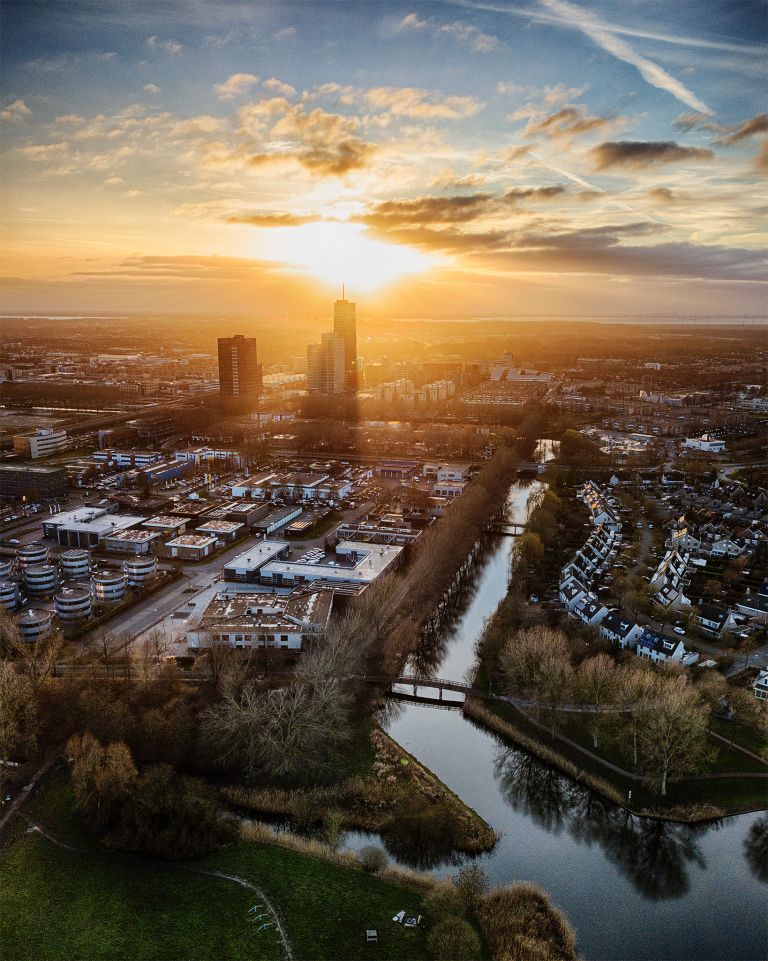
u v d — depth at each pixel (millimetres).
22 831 195875
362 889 182125
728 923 179375
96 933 165750
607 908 183000
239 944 164250
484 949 166125
